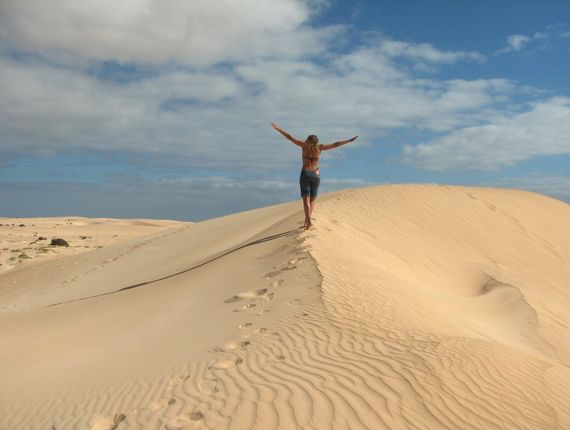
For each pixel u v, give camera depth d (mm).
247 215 28750
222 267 12391
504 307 13148
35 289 21391
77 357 7559
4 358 7867
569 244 20703
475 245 18422
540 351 10055
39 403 5855
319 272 9734
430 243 17344
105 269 21609
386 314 7871
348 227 15961
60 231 57688
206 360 6215
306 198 13273
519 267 17531
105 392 5777
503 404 4969
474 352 6230
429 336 6824
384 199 20359
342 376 5316
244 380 5375
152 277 16875
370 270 11109
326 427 4266
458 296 13586
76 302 13359
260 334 6969
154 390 5523
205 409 4762
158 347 7238
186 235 26312
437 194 22297
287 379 5305
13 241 42938
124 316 9844
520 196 24609
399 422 4395
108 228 65375
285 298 8656
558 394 5488
